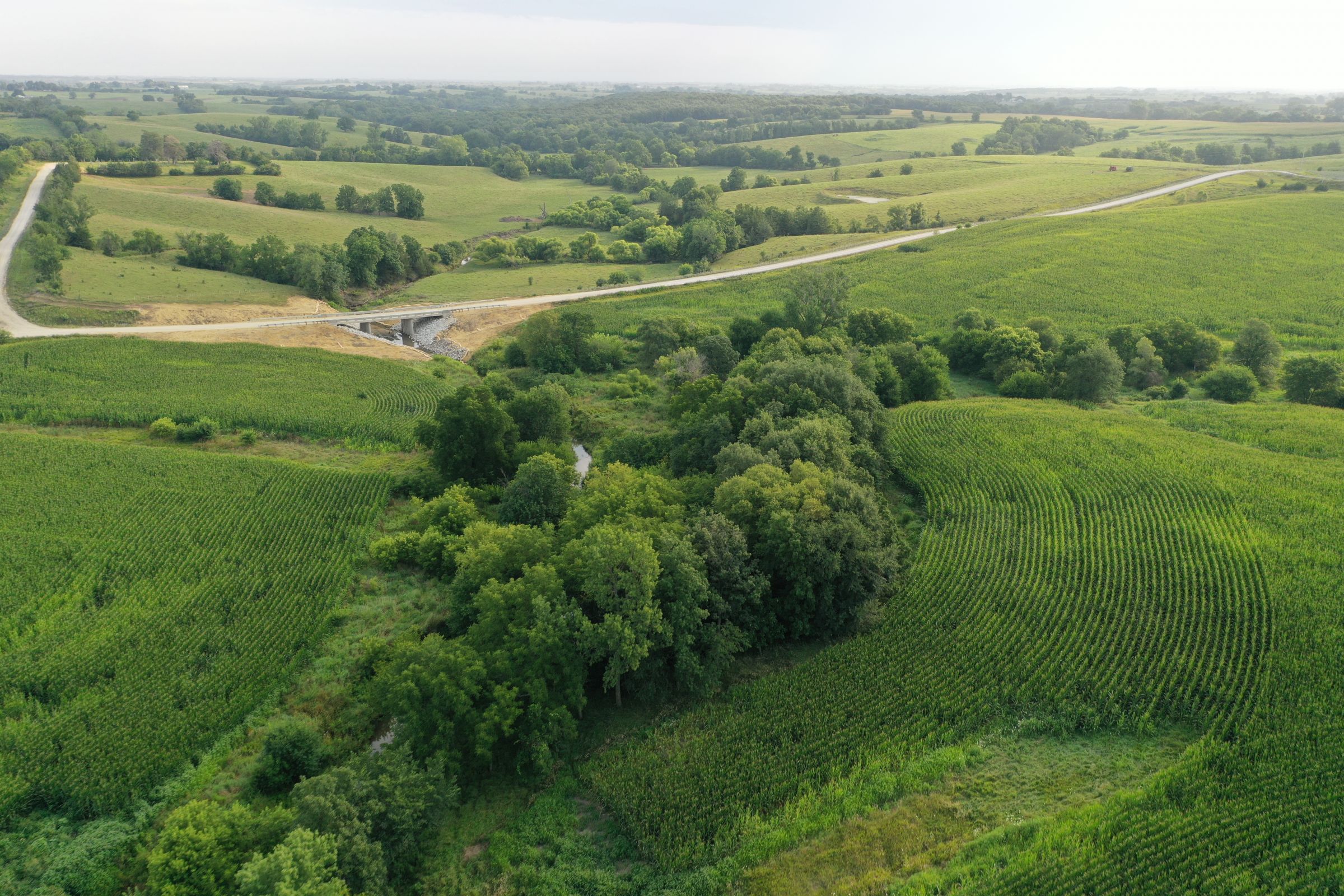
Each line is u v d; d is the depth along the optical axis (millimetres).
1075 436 90812
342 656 60438
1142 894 37656
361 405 107812
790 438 73812
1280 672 51625
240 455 91188
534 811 46000
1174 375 124250
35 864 42688
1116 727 49156
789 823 43844
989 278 175625
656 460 93125
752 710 51844
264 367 119062
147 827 45750
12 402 100688
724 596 57500
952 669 54094
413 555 72625
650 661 53000
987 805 44438
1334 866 37688
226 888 37594
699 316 160000
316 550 72938
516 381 125500
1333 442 88875
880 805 44938
